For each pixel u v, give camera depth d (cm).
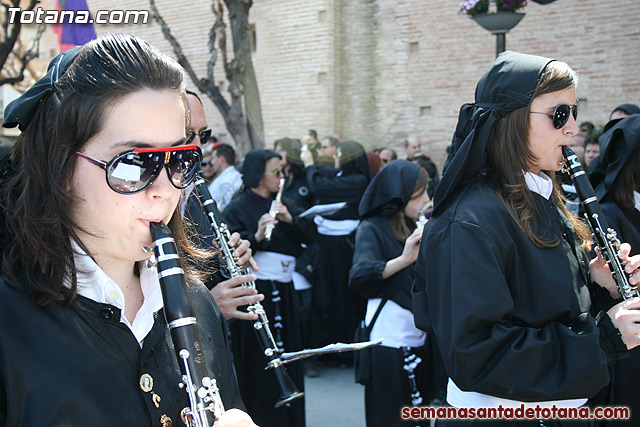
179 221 152
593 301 219
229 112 580
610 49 816
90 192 117
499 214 190
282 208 392
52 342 117
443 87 892
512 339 181
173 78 121
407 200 338
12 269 120
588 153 581
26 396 113
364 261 328
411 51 906
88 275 122
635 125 299
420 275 225
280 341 374
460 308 182
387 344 322
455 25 878
